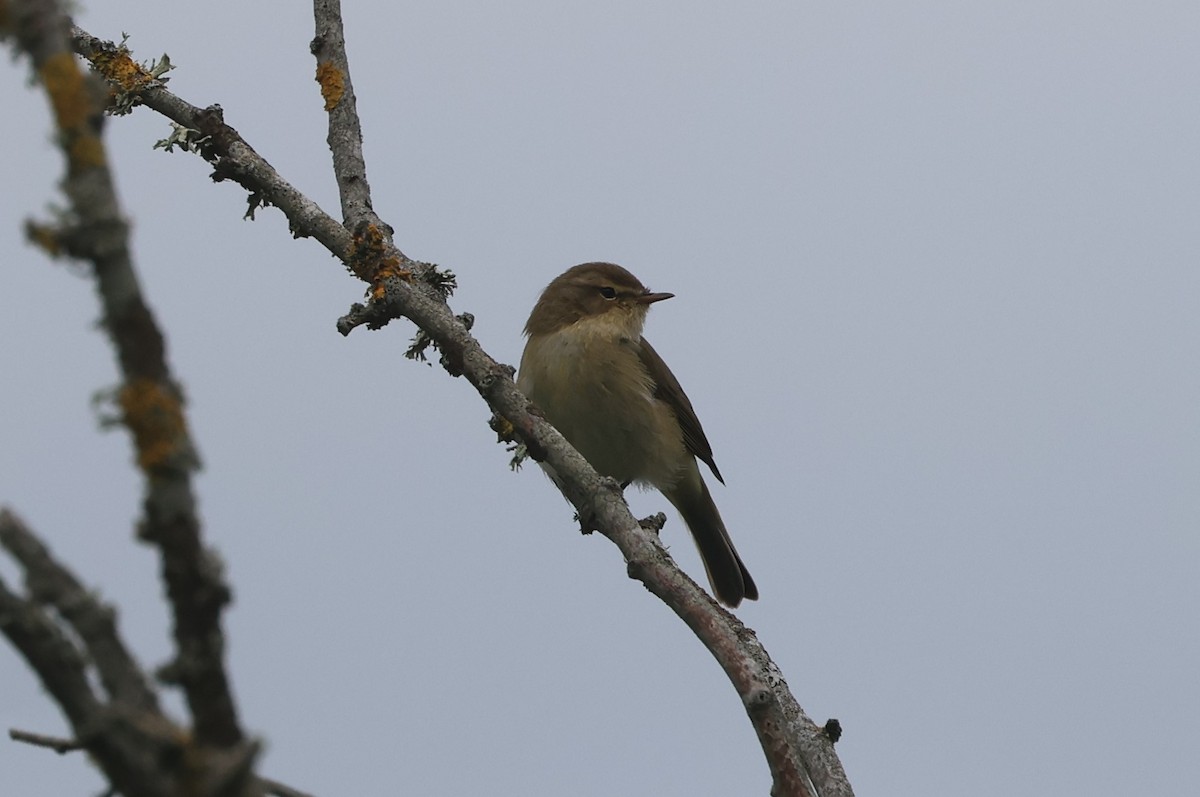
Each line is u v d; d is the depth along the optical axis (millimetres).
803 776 6742
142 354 3682
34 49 3738
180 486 3686
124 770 3568
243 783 3590
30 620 3545
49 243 3652
